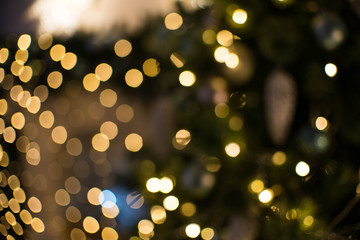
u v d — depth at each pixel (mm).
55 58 1637
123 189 1592
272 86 1235
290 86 1235
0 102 1798
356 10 1254
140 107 1685
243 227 1315
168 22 1432
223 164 1362
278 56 1242
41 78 1729
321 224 1295
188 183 1324
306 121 1345
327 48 1229
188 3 1429
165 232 1447
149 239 1473
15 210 1748
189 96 1381
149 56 1566
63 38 1633
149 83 1600
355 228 1312
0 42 1758
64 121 1972
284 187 1334
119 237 1796
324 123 1269
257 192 1329
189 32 1380
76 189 2049
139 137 1771
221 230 1392
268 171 1342
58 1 1691
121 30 1575
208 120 1349
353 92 1297
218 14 1336
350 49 1279
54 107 1944
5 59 1746
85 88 1706
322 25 1212
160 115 1422
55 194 1995
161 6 1544
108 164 1997
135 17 1565
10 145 1865
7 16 1814
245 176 1354
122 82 1648
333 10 1283
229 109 1360
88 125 1976
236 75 1294
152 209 1497
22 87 1789
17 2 1799
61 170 2047
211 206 1402
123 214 1657
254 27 1292
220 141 1347
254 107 1353
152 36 1515
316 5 1293
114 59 1603
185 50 1357
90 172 2064
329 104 1307
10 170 1850
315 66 1286
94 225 1859
